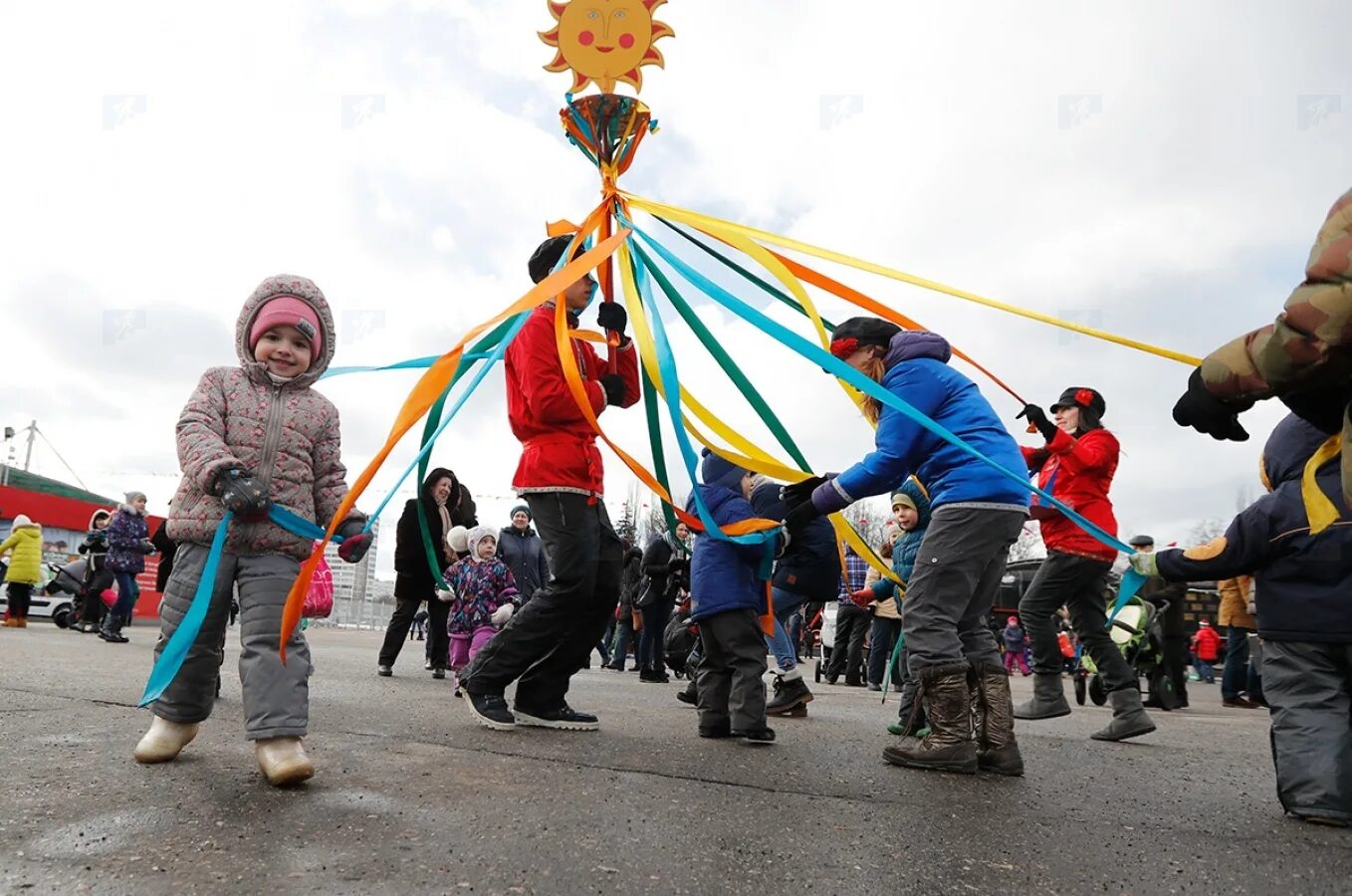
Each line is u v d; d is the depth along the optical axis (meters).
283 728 2.56
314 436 2.95
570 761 3.19
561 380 3.79
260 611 2.67
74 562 13.62
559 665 4.07
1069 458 4.73
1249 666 9.03
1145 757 4.23
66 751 2.92
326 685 5.91
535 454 3.87
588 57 4.02
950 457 3.41
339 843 2.02
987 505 3.36
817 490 3.54
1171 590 7.86
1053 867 2.14
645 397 3.88
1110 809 2.87
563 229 4.14
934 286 3.24
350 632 26.19
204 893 1.68
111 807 2.24
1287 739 2.84
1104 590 4.97
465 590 6.82
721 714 4.11
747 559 4.05
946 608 3.42
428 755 3.16
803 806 2.64
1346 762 2.75
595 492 3.91
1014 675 17.23
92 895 1.65
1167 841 2.46
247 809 2.28
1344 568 2.75
